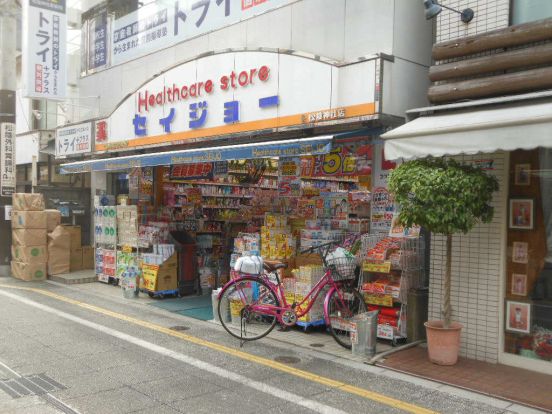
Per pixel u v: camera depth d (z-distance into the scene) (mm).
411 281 6570
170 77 9602
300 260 7660
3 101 12461
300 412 4430
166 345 6441
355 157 7574
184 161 8266
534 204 5559
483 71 5602
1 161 12414
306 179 8992
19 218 11609
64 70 11367
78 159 13234
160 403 4566
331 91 6895
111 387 4941
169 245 9500
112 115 11156
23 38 11336
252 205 10891
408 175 5133
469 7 5922
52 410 4367
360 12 7008
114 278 10805
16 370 5387
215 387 4996
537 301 5520
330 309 6555
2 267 12297
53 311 8289
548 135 4344
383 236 6941
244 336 6730
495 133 4645
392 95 6543
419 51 6930
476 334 5871
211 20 9391
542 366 5418
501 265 5695
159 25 10586
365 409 4512
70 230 12188
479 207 5059
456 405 4621
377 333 6383
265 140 8555
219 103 8578
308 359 5934
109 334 6910
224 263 10070
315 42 7590
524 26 5297
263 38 8406
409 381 5227
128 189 12648
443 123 5188
